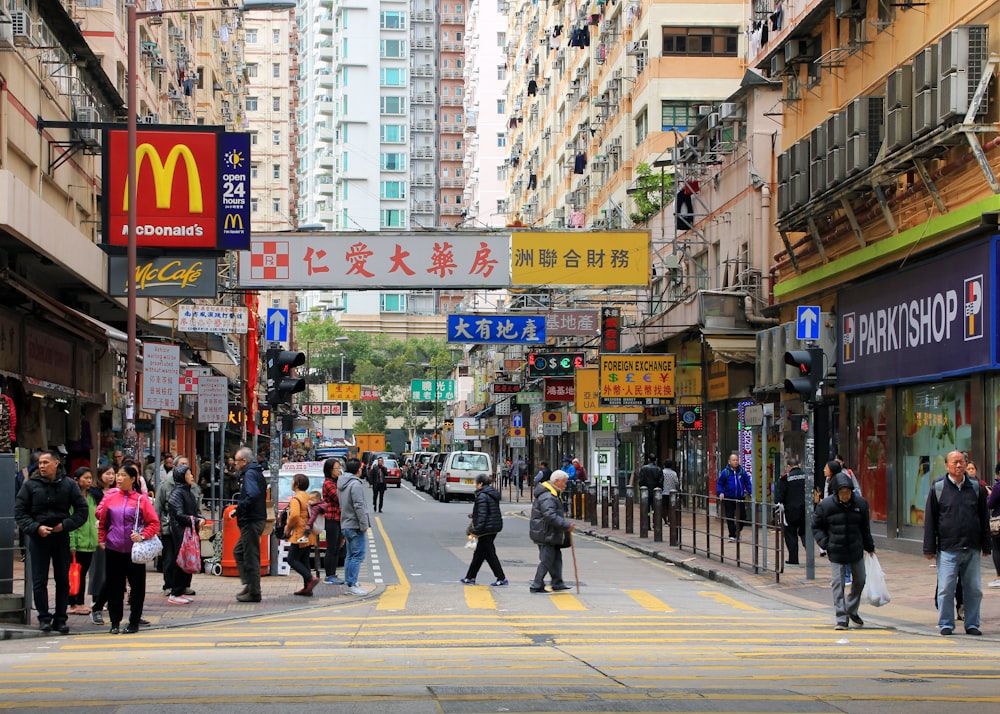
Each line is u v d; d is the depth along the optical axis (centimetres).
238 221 2392
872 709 814
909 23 2250
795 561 2077
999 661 1084
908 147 2039
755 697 861
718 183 3603
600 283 2888
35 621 1387
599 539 3003
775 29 3084
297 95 15675
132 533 1293
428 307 13375
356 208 13712
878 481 2416
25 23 2158
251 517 1594
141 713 786
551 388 4809
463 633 1291
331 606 1576
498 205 11619
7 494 1351
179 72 4381
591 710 803
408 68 13875
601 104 5247
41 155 2478
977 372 1934
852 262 2414
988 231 1920
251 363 4916
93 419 3191
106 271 2817
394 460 7344
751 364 3291
